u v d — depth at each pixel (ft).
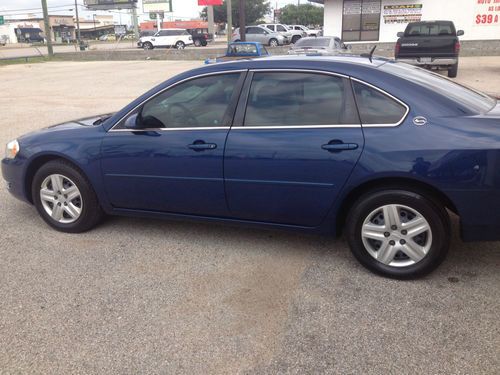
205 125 13.38
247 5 249.14
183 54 105.60
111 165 14.40
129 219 16.63
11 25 331.98
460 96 12.29
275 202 12.80
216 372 9.12
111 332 10.39
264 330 10.34
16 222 16.72
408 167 11.23
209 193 13.46
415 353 9.45
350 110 12.01
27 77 71.82
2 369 9.31
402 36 56.08
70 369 9.29
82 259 13.79
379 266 12.21
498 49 88.07
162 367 9.29
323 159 11.95
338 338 9.99
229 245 14.44
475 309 10.79
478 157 10.85
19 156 15.81
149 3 193.36
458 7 89.04
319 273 12.65
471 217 11.21
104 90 54.03
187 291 11.96
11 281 12.63
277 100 12.77
